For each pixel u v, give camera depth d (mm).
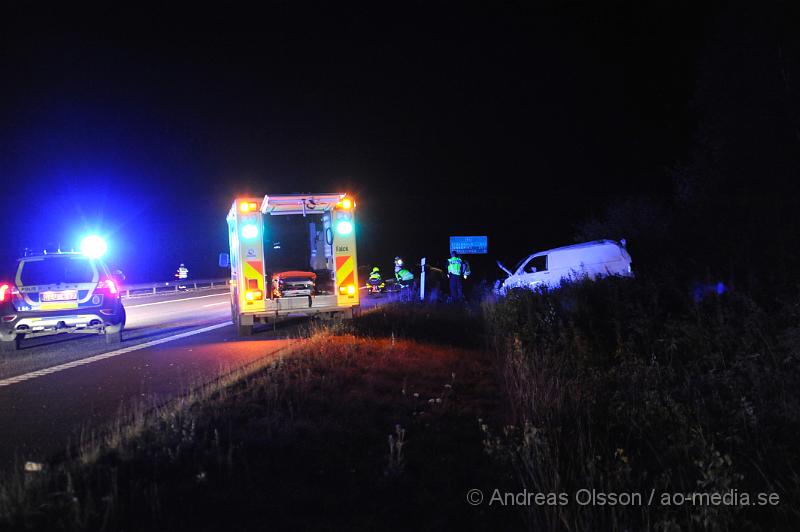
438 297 19297
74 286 12578
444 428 6000
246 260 13312
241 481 4672
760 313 6977
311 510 4371
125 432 5586
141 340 13742
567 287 11703
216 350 11547
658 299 9125
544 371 7320
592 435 5578
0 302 12219
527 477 4762
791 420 5211
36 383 8977
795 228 10359
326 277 14789
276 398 6668
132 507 4234
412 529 4188
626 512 4227
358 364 8695
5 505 4141
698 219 15859
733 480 4316
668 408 5727
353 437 5699
